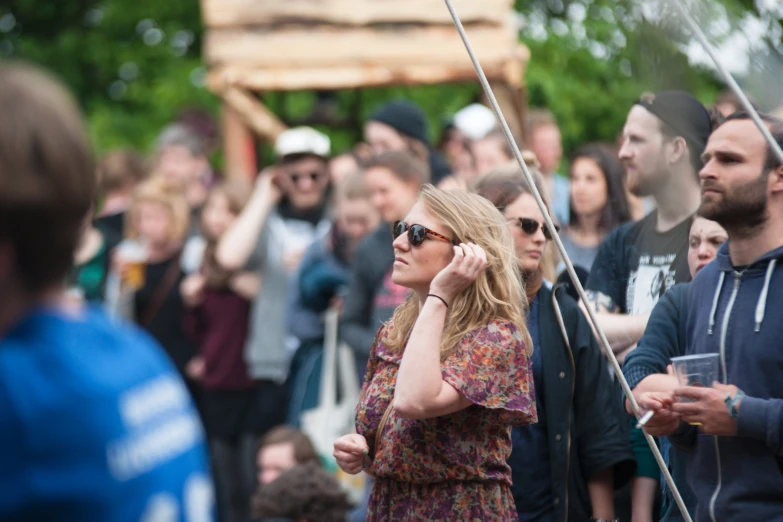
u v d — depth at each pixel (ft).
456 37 66.49
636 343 30.32
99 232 59.47
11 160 14.38
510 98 66.23
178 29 110.42
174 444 15.29
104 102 109.81
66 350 14.48
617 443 30.14
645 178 29.96
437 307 25.76
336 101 85.56
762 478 25.12
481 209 27.12
